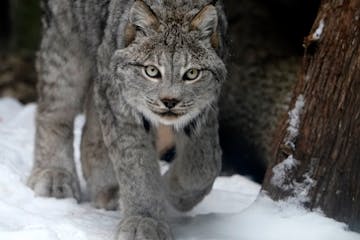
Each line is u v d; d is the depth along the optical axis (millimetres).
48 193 11047
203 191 10219
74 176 11758
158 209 9688
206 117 9781
